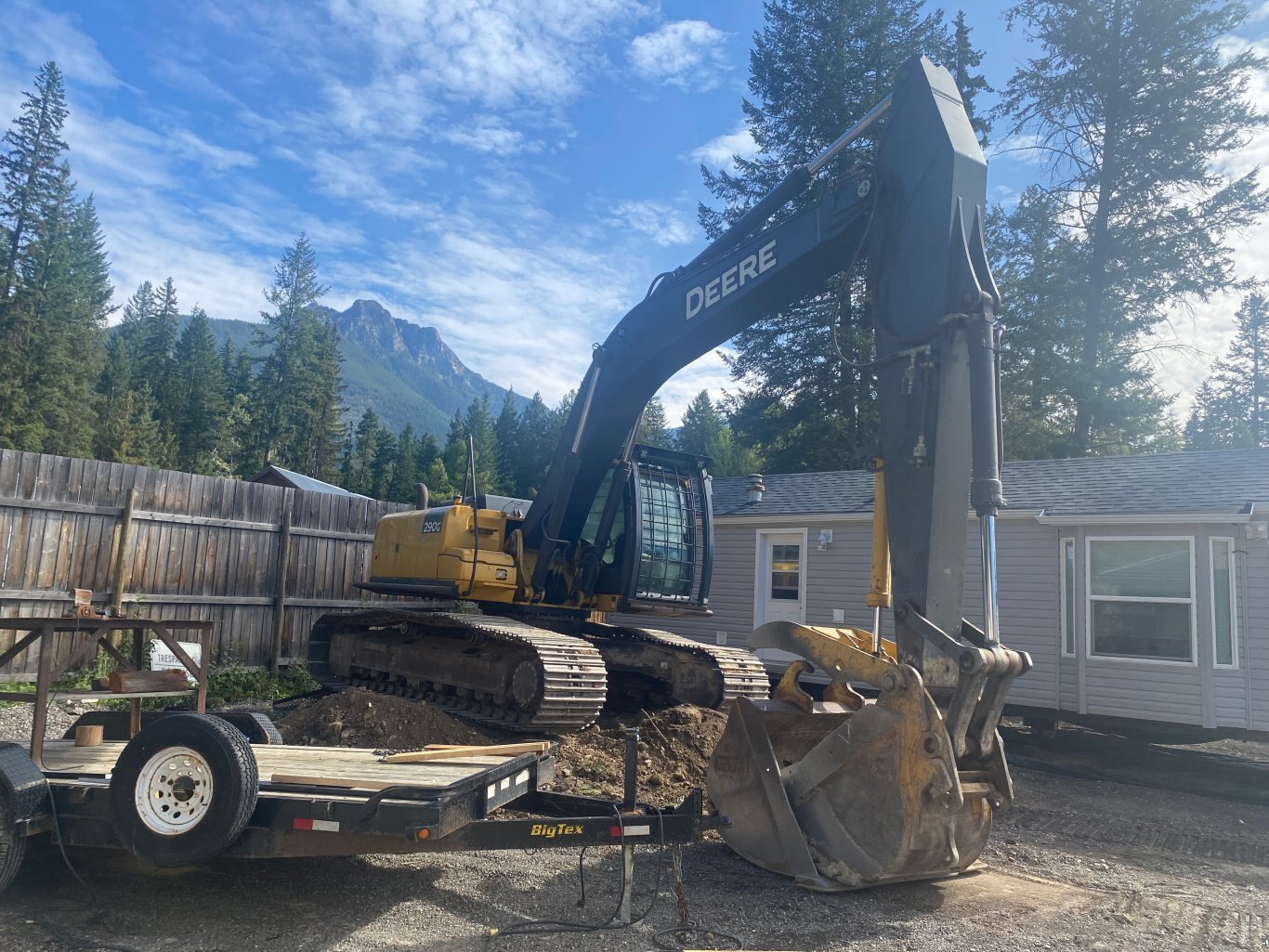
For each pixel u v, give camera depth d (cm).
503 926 451
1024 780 989
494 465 8812
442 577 970
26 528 1062
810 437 3053
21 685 1045
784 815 543
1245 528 1089
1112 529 1172
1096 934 484
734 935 449
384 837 438
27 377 4519
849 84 3150
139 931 426
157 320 8075
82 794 458
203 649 586
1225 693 1078
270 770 488
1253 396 5934
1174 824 808
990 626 499
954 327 536
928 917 495
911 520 541
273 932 430
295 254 7381
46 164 5188
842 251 692
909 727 488
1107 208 2933
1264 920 527
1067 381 2888
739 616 1551
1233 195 2745
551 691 819
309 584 1369
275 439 7044
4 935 414
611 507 964
